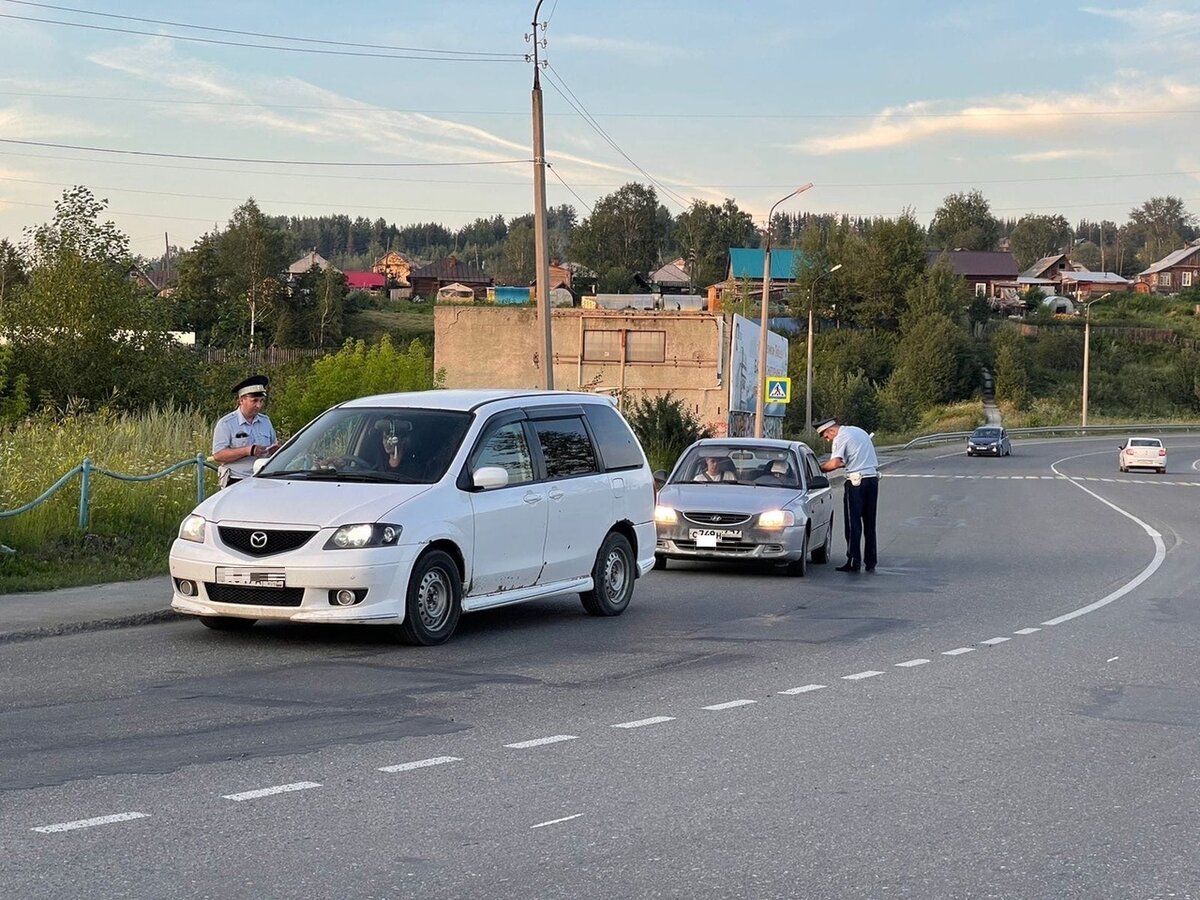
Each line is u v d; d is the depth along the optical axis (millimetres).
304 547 9781
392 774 6414
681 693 8688
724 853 5270
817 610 13156
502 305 49094
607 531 12422
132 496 15680
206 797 5930
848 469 17016
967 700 8664
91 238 26609
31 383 25281
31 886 4711
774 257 136250
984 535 22719
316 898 4660
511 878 4914
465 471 10805
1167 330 122938
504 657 9953
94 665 9156
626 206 172000
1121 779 6629
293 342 98750
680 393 47469
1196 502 32750
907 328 114062
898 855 5297
